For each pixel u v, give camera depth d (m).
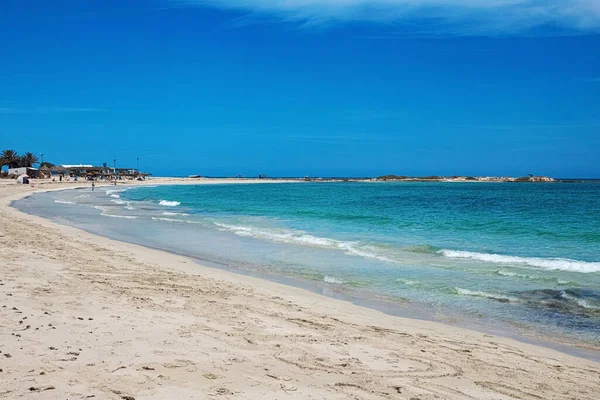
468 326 8.45
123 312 7.55
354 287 11.50
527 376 5.90
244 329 7.11
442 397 4.99
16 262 11.69
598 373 6.18
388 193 78.31
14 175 112.44
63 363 5.04
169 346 5.94
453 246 18.39
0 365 4.84
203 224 26.27
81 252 14.49
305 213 35.06
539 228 24.64
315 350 6.32
